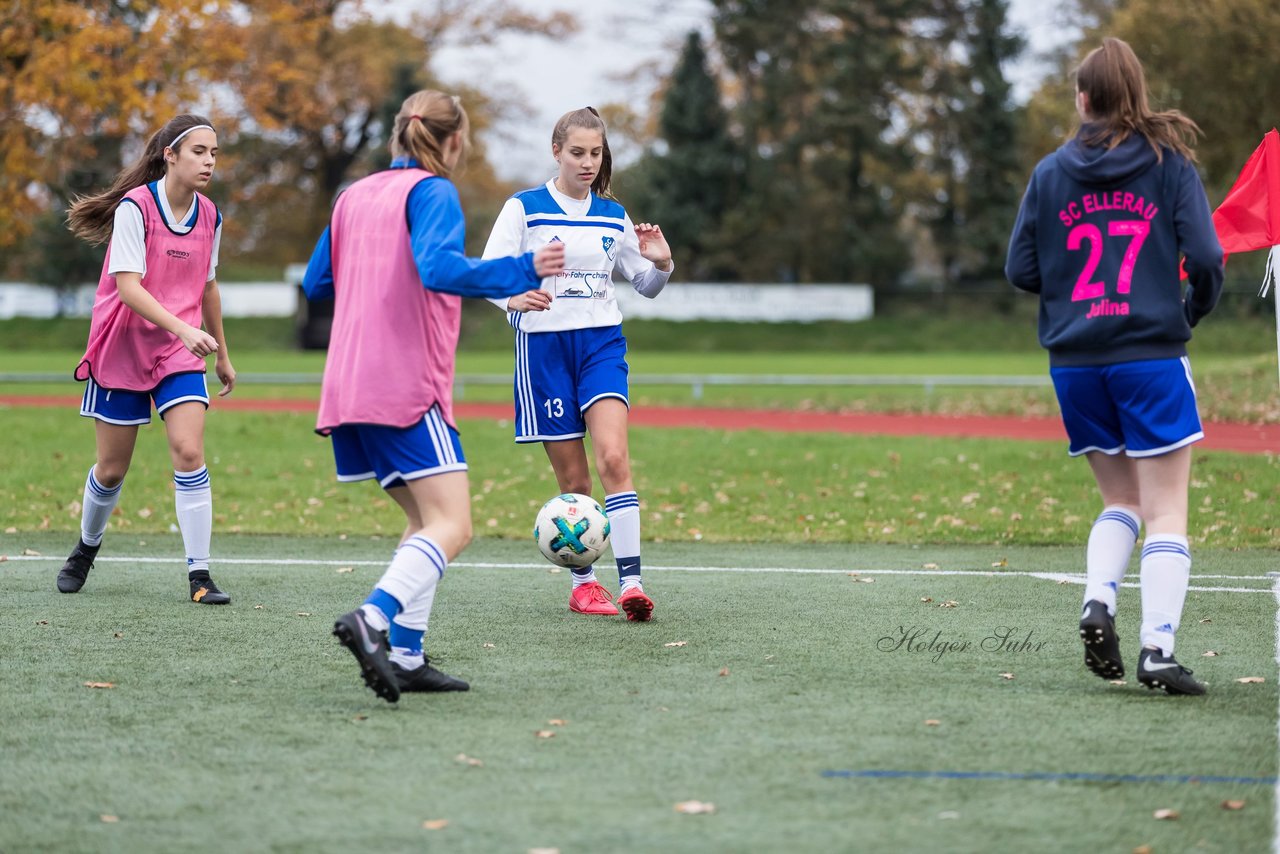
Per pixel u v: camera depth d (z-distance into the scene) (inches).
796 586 902.4
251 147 6112.2
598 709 557.0
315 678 616.1
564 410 805.9
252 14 3666.3
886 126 6850.4
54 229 6048.2
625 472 791.1
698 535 1200.8
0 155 3073.3
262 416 2138.3
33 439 1792.6
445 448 564.1
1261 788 448.1
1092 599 578.9
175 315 824.3
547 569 981.8
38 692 587.2
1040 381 3196.4
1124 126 580.4
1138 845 395.5
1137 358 577.9
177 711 554.6
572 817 421.4
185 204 823.7
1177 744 501.0
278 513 1315.2
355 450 577.9
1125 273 577.0
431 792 446.9
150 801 438.3
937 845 395.5
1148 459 589.6
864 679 613.6
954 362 4909.0
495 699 574.6
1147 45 3472.0
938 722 534.0
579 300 797.2
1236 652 676.7
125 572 952.9
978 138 6806.1
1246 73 3316.9
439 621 767.1
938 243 7116.1
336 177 6545.3
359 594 862.5
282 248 6953.7
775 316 6382.9
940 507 1338.6
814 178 6978.4
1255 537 1128.2
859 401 2819.9
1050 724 530.6
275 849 394.3
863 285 6870.1
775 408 2731.3
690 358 5270.7
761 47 6815.9
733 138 6958.7
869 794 442.9
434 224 534.0
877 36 6811.0
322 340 5600.4
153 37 2913.4
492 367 4215.1
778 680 611.2
